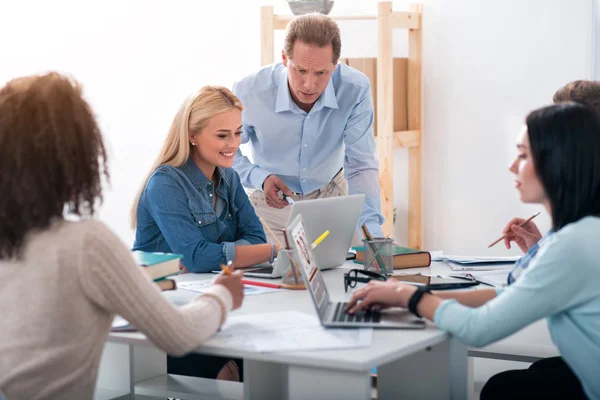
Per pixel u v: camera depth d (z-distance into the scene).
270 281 2.24
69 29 4.64
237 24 4.62
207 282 2.23
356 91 3.02
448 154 4.21
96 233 1.46
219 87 2.56
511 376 1.94
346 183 3.33
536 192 1.75
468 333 1.65
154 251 2.56
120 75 4.74
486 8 4.01
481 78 4.07
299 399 1.59
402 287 1.79
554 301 1.61
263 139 3.13
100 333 1.51
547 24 3.87
